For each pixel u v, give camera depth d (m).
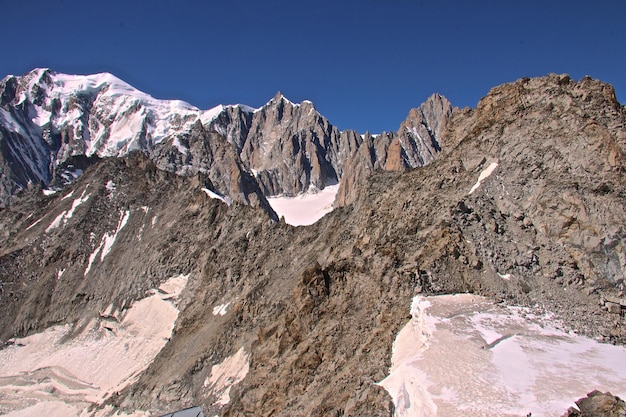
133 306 83.81
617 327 35.19
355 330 42.44
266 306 62.09
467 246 43.66
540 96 49.97
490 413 24.20
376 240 50.50
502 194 46.44
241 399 46.22
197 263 83.81
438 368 29.27
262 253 76.69
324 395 38.00
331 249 61.50
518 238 43.41
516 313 37.41
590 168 42.69
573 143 44.56
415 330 37.00
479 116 55.12
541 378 27.53
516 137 48.94
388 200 55.09
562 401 24.94
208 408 52.16
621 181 41.00
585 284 38.94
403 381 30.41
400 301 41.38
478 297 40.00
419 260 43.81
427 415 25.41
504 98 52.91
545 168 45.28
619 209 39.66
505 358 30.16
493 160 49.56
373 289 44.34
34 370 79.69
